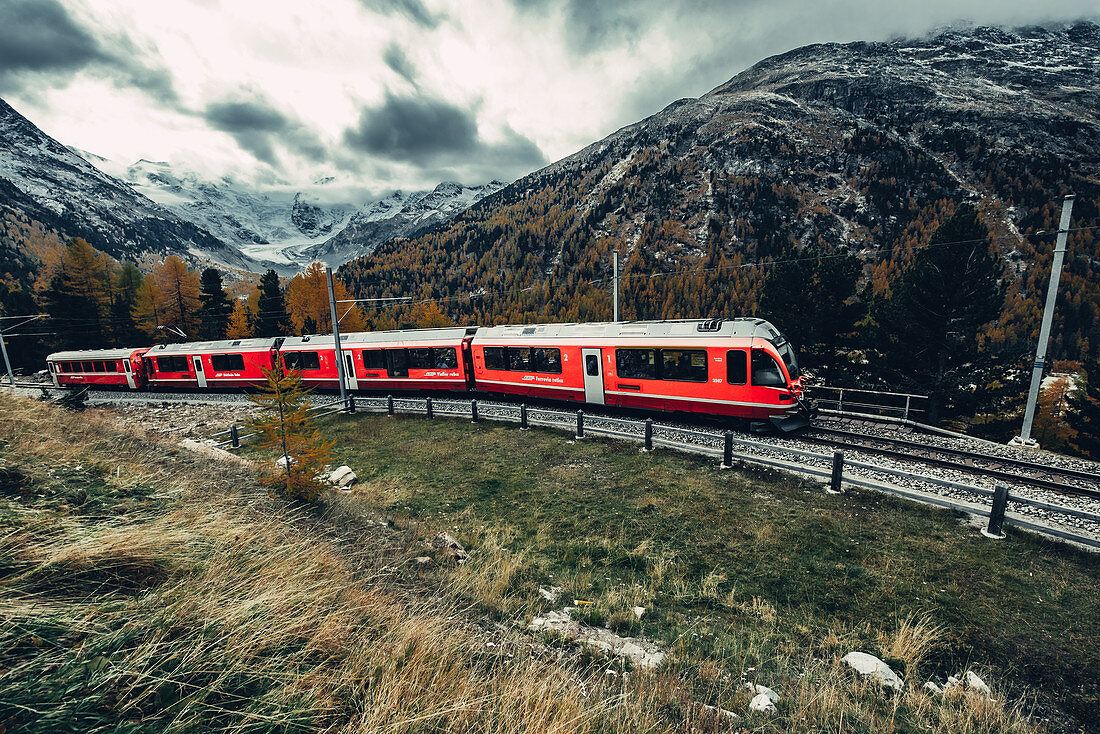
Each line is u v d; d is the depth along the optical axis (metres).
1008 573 6.77
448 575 6.27
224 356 25.92
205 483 7.36
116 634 2.74
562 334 17.39
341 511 8.31
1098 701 4.56
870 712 4.03
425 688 3.18
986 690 4.53
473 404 17.00
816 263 21.33
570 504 9.66
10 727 2.18
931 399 20.12
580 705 3.34
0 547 3.22
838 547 7.59
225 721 2.57
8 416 7.21
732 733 3.44
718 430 14.30
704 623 5.71
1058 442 31.72
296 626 3.37
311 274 45.31
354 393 23.67
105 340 46.31
